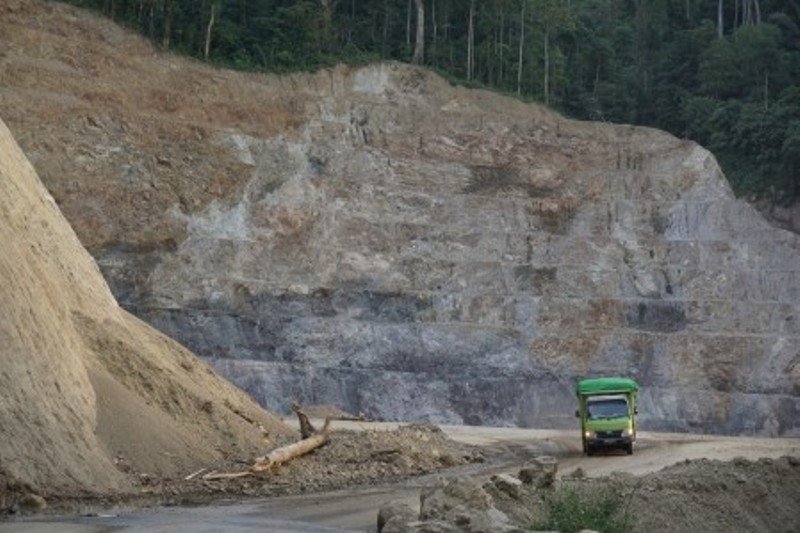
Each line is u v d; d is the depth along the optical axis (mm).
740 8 169625
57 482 33250
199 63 120688
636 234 125750
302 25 131125
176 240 106312
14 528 26297
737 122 138125
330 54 132250
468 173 126125
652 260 122625
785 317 115375
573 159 131125
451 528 22281
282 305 106500
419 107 130500
